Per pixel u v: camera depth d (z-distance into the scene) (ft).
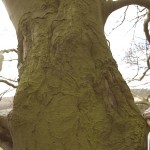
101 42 9.41
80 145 7.64
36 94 8.18
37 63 8.71
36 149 7.76
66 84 8.34
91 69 8.71
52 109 7.99
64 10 9.53
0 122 10.34
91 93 8.34
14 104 8.21
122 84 9.03
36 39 9.25
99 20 10.18
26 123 7.93
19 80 8.90
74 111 7.95
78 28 9.06
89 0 10.03
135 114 8.63
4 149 10.40
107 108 8.32
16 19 10.55
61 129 7.77
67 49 8.71
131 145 7.84
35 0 10.06
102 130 7.87
